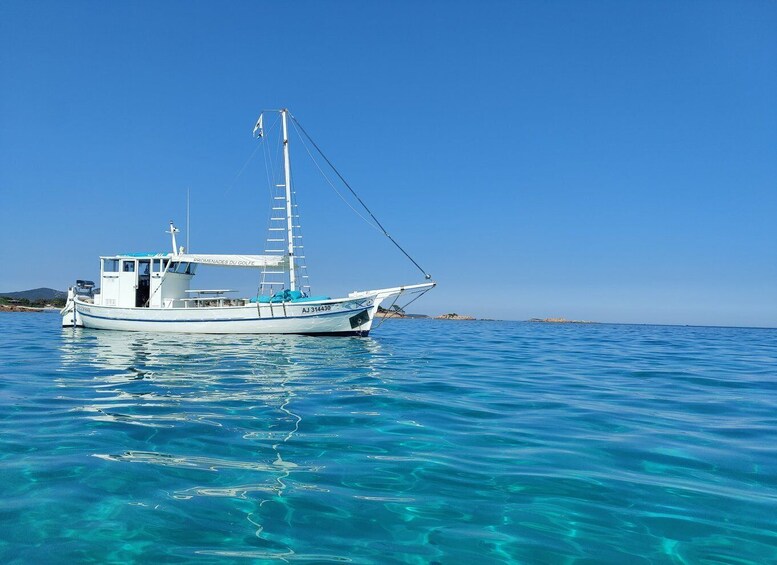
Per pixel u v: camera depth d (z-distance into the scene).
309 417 8.39
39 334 26.86
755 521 4.71
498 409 9.45
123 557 3.89
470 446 6.92
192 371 13.55
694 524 4.63
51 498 4.92
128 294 28.39
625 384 13.24
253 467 5.88
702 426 8.41
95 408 8.88
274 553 3.99
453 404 9.77
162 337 24.81
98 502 4.85
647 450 6.91
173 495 5.04
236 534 4.29
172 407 9.00
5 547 4.01
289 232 27.28
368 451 6.58
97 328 29.14
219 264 28.09
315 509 4.79
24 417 8.18
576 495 5.25
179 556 3.92
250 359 16.38
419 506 4.91
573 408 9.72
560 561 3.97
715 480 5.76
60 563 3.79
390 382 12.32
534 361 18.88
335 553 4.02
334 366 15.06
